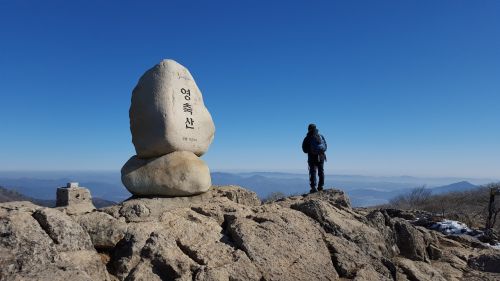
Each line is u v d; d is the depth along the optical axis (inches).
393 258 280.7
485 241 412.5
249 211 252.7
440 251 324.2
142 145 261.3
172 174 251.4
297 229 237.8
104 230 194.1
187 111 269.1
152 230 204.8
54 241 170.4
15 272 150.6
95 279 169.0
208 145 282.4
